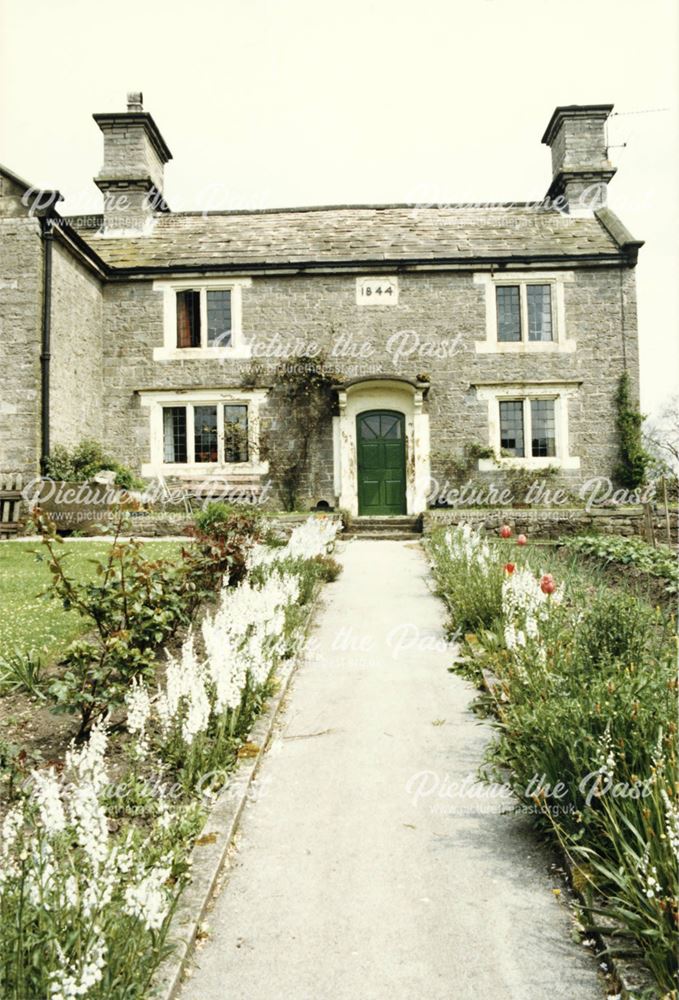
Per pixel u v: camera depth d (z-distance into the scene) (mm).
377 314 15883
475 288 15898
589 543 11375
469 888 3131
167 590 5434
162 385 15789
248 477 15641
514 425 15938
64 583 4852
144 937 2521
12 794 3438
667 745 3096
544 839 3477
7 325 13180
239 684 4367
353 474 15555
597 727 3445
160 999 2432
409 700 5316
